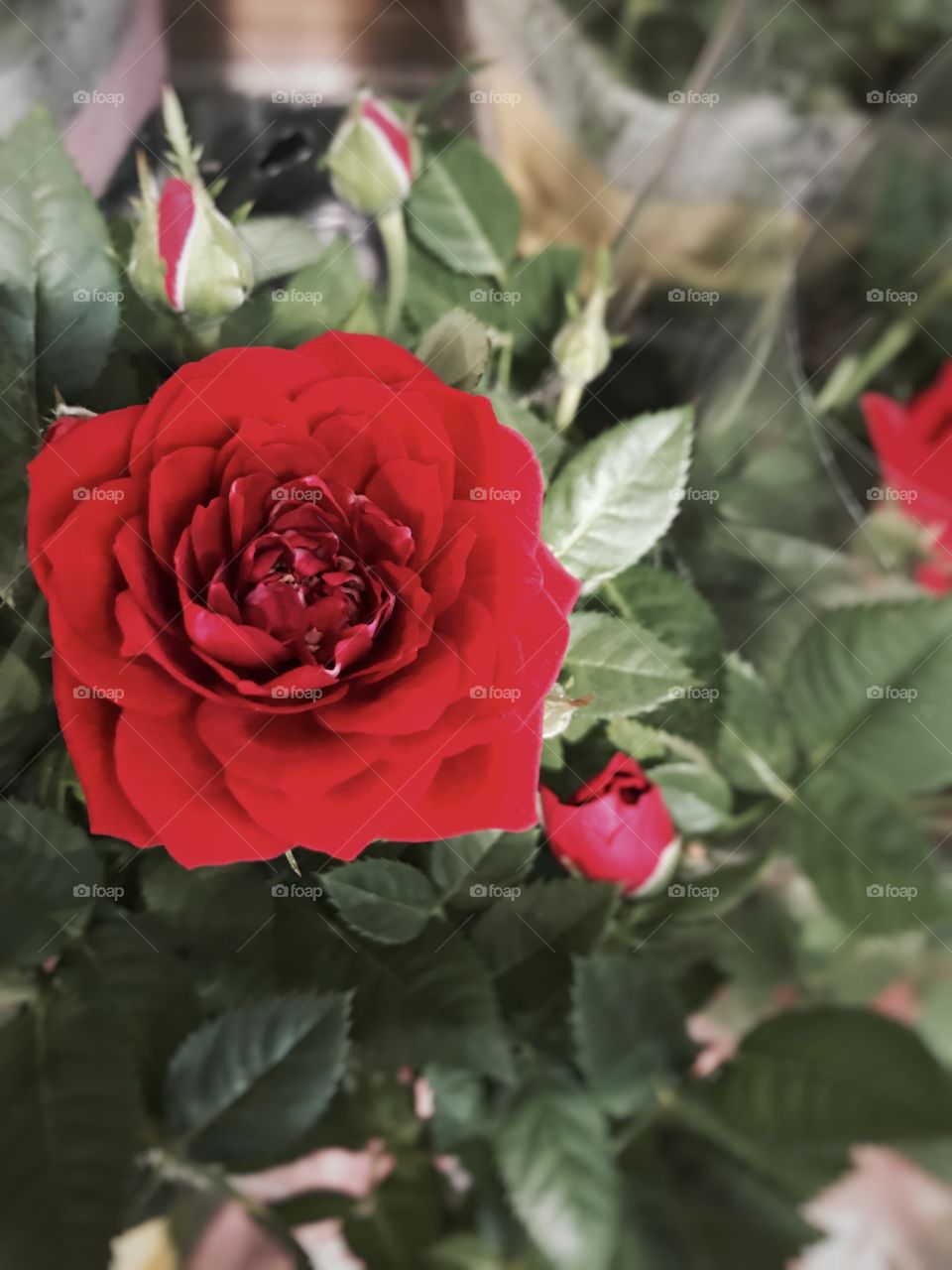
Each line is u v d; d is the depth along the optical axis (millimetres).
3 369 130
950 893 128
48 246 135
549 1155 108
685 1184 106
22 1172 102
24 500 124
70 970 115
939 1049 114
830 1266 101
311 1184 111
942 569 165
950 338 178
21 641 120
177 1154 107
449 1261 105
